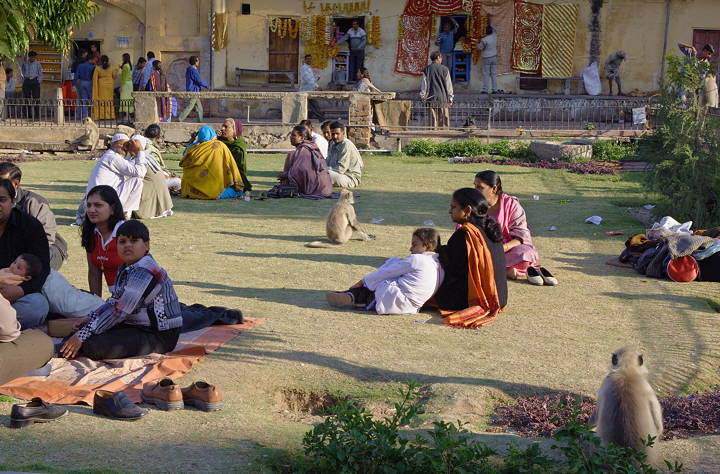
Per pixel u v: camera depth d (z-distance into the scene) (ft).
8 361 15.93
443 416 16.01
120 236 17.95
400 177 52.37
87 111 75.36
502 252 23.16
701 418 15.70
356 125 66.18
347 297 23.09
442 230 35.55
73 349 17.54
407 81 85.25
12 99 75.00
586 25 83.51
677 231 28.50
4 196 18.52
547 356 19.31
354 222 32.48
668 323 21.84
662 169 36.27
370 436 12.82
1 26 57.67
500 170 56.39
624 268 29.07
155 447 13.21
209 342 19.34
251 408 15.99
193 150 43.16
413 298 22.53
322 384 17.43
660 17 83.05
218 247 31.35
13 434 13.56
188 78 70.64
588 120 82.07
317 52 85.25
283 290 25.13
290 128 66.18
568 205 42.22
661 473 12.75
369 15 84.58
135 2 84.79
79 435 13.61
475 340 20.51
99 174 34.68
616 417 12.58
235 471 12.40
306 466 12.76
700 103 39.42
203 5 84.79
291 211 39.91
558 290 25.85
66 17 62.03
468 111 72.43
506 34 83.71
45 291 18.95
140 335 18.07
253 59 85.87
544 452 13.88
